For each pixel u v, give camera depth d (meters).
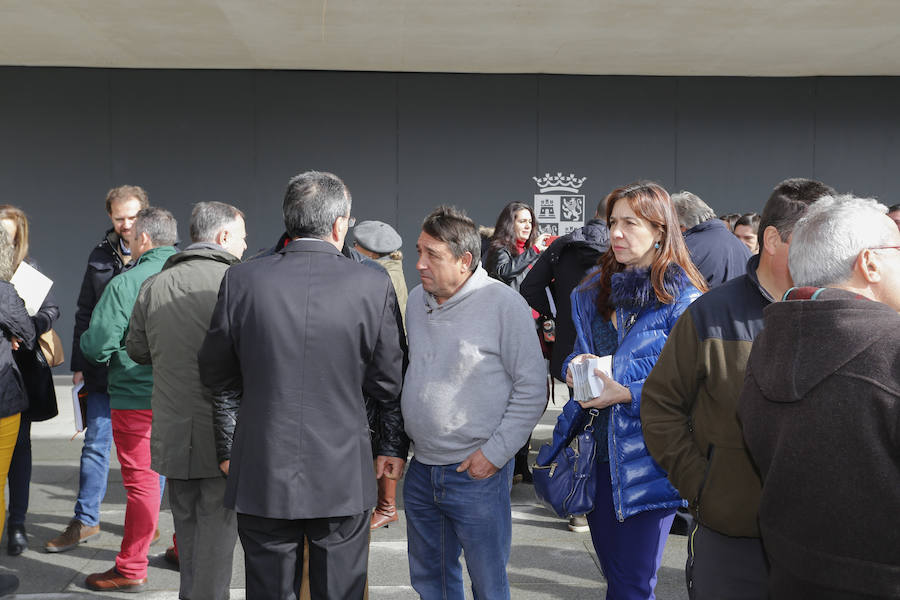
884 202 9.83
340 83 9.48
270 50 8.55
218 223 3.04
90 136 9.24
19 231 3.66
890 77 9.73
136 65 9.16
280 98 9.44
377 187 9.59
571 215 9.74
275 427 2.21
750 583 1.89
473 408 2.41
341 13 7.23
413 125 9.58
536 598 3.41
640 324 2.29
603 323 2.47
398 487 5.08
